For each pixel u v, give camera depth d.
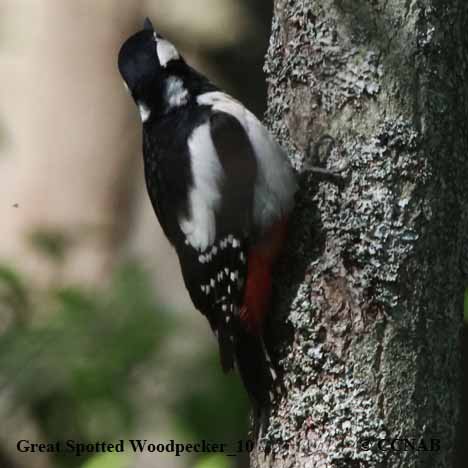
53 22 19.81
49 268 17.97
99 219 19.33
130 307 14.66
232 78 17.73
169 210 10.40
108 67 19.77
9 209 19.56
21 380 14.49
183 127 10.44
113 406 14.48
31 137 19.77
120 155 19.72
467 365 15.84
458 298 9.69
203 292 10.15
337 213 9.53
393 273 9.36
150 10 18.97
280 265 9.73
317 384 9.47
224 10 17.94
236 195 9.91
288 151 9.94
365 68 9.56
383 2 9.55
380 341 9.34
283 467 9.58
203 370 14.82
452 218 9.60
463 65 9.73
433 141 9.50
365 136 9.53
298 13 9.88
